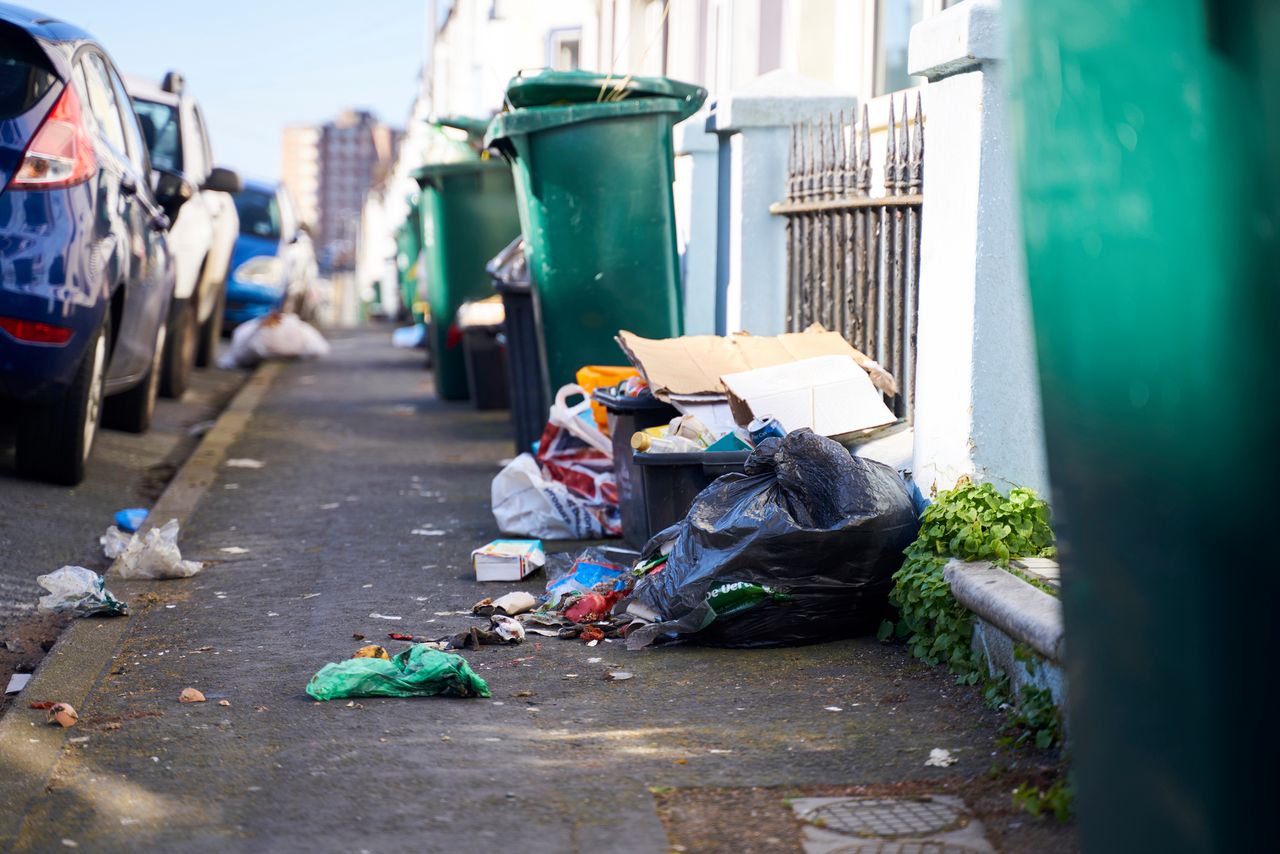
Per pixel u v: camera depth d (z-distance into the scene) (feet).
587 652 15.06
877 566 15.07
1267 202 6.44
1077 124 7.08
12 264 21.95
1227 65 6.52
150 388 33.42
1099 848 7.50
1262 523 6.55
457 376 42.29
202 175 42.52
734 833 10.07
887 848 9.75
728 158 25.45
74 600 16.80
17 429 24.56
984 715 12.63
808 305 22.27
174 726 12.57
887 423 18.44
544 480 22.17
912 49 15.94
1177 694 6.82
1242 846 6.77
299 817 10.44
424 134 110.52
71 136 22.70
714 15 32.73
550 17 55.67
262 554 20.76
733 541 14.94
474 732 12.35
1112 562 7.09
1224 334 6.53
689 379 19.27
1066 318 7.25
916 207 18.28
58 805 10.74
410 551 20.90
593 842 9.94
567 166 23.53
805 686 13.65
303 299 84.12
